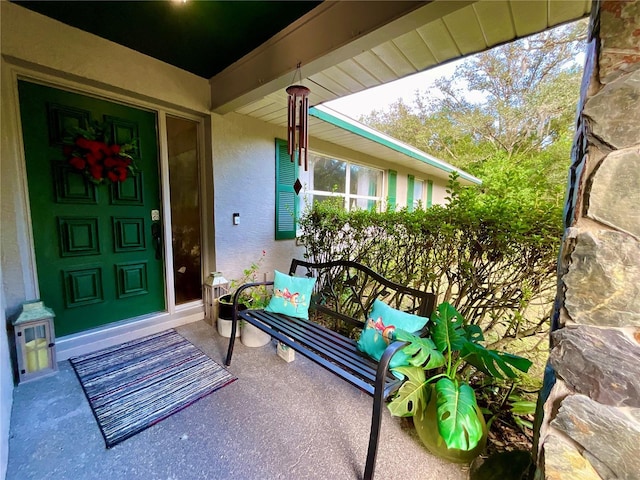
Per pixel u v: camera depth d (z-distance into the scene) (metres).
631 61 0.78
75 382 1.89
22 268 1.93
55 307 2.15
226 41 2.07
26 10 1.73
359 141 3.98
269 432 1.52
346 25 1.57
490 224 1.72
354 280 2.50
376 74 2.02
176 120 2.71
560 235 1.50
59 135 2.06
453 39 1.61
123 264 2.47
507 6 1.35
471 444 1.15
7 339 1.67
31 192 1.98
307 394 1.83
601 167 0.84
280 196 3.39
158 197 2.62
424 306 1.74
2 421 1.20
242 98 2.35
